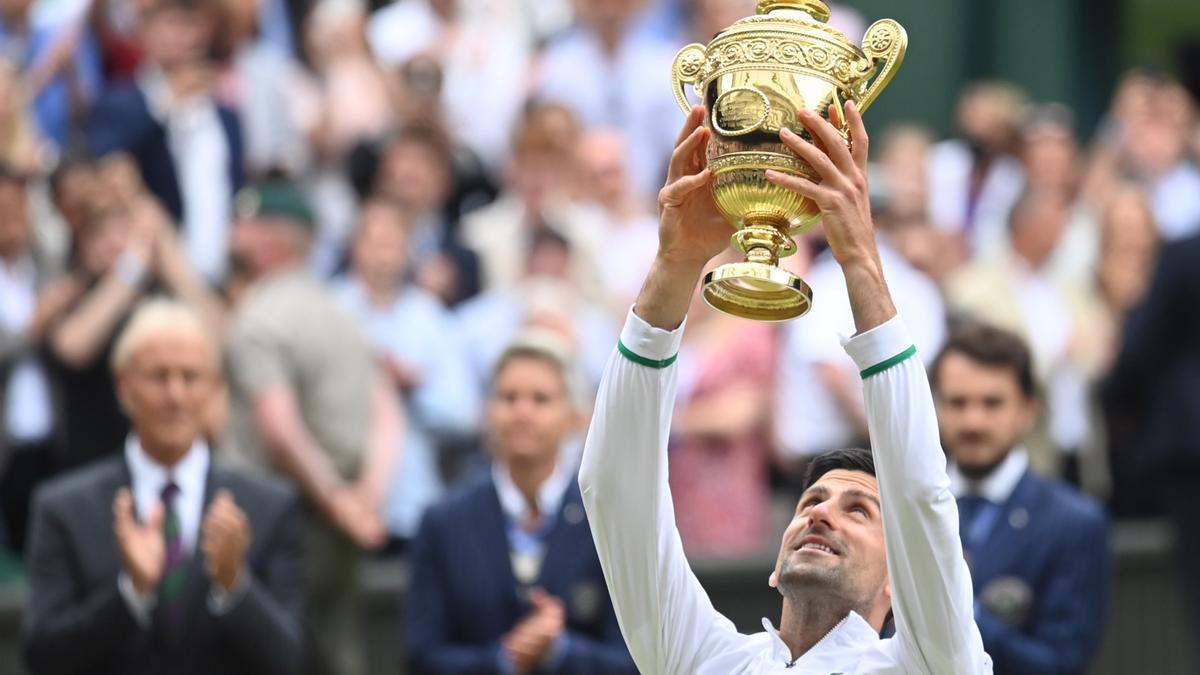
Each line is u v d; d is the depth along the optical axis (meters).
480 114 19.97
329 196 18.12
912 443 6.53
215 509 10.38
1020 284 17.45
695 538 15.25
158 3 17.48
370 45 19.39
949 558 6.55
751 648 7.26
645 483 7.04
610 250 17.34
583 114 19.45
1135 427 15.79
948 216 20.41
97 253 14.95
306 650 10.77
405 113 18.66
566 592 11.35
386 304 15.52
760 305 7.00
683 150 6.91
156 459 11.05
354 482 13.91
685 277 6.98
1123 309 17.78
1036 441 14.73
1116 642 16.34
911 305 16.58
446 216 17.98
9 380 14.95
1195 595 15.12
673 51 19.89
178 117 17.02
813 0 7.01
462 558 11.57
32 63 18.06
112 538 10.86
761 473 15.67
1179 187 20.41
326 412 13.80
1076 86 24.86
